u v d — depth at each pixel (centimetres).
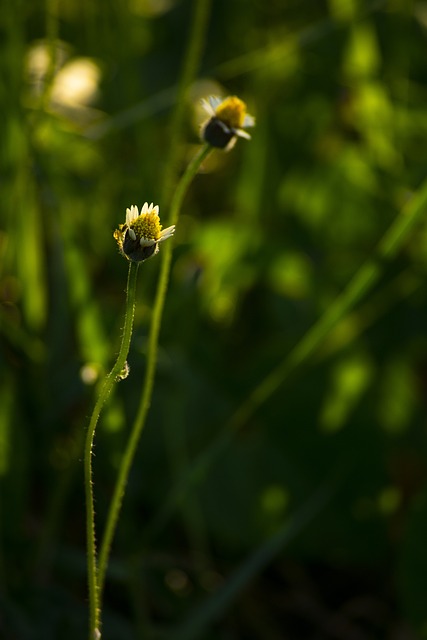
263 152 88
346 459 71
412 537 67
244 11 106
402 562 67
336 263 82
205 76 91
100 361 67
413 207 65
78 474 69
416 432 73
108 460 67
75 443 67
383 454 71
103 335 67
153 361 57
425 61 100
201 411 71
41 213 77
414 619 66
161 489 69
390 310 78
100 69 84
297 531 68
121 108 86
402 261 79
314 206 88
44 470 70
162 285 56
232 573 66
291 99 94
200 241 74
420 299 79
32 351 69
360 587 72
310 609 71
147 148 76
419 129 89
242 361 78
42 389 69
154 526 66
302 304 78
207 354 73
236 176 94
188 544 72
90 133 76
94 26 83
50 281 76
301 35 88
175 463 70
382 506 70
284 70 96
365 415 71
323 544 70
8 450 66
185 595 69
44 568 67
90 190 78
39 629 64
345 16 86
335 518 70
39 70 85
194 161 57
